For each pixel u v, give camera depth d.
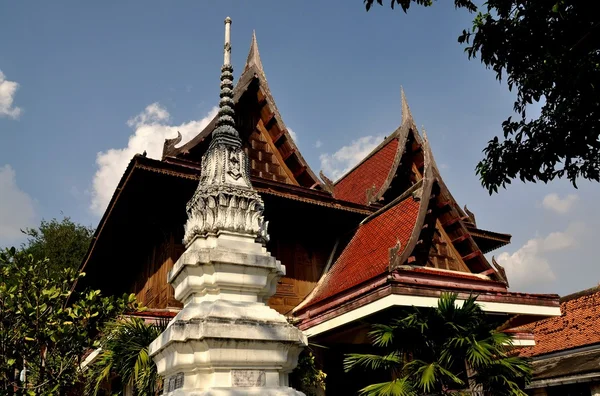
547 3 8.27
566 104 8.44
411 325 8.45
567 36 8.52
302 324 11.56
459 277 10.95
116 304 9.53
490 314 11.44
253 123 15.78
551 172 9.45
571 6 8.16
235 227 5.85
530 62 8.99
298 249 14.77
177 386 5.17
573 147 8.95
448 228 13.16
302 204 14.16
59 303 9.15
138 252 16.61
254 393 4.92
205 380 4.97
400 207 13.68
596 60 8.05
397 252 10.45
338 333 11.65
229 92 7.02
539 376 17.27
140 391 8.08
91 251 16.66
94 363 10.04
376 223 14.23
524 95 9.27
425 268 11.84
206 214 5.93
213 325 4.96
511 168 9.55
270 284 5.88
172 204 13.09
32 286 8.99
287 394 5.07
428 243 12.34
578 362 17.19
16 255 9.28
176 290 5.99
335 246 15.39
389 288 9.69
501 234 17.23
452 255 12.97
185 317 5.27
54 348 9.17
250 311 5.35
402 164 16.66
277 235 14.55
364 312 10.11
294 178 15.53
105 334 9.23
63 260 34.00
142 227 14.58
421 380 7.77
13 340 8.95
